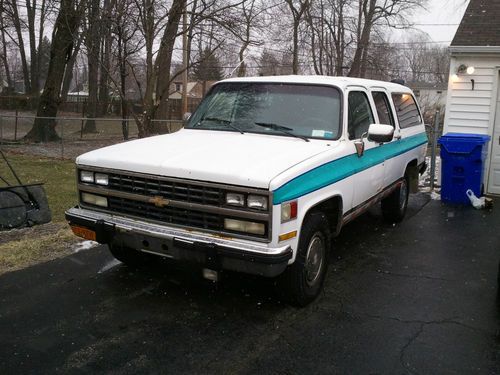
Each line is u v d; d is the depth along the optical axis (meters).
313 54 27.73
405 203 7.44
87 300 4.30
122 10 9.43
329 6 29.41
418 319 4.12
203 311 4.15
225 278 4.85
